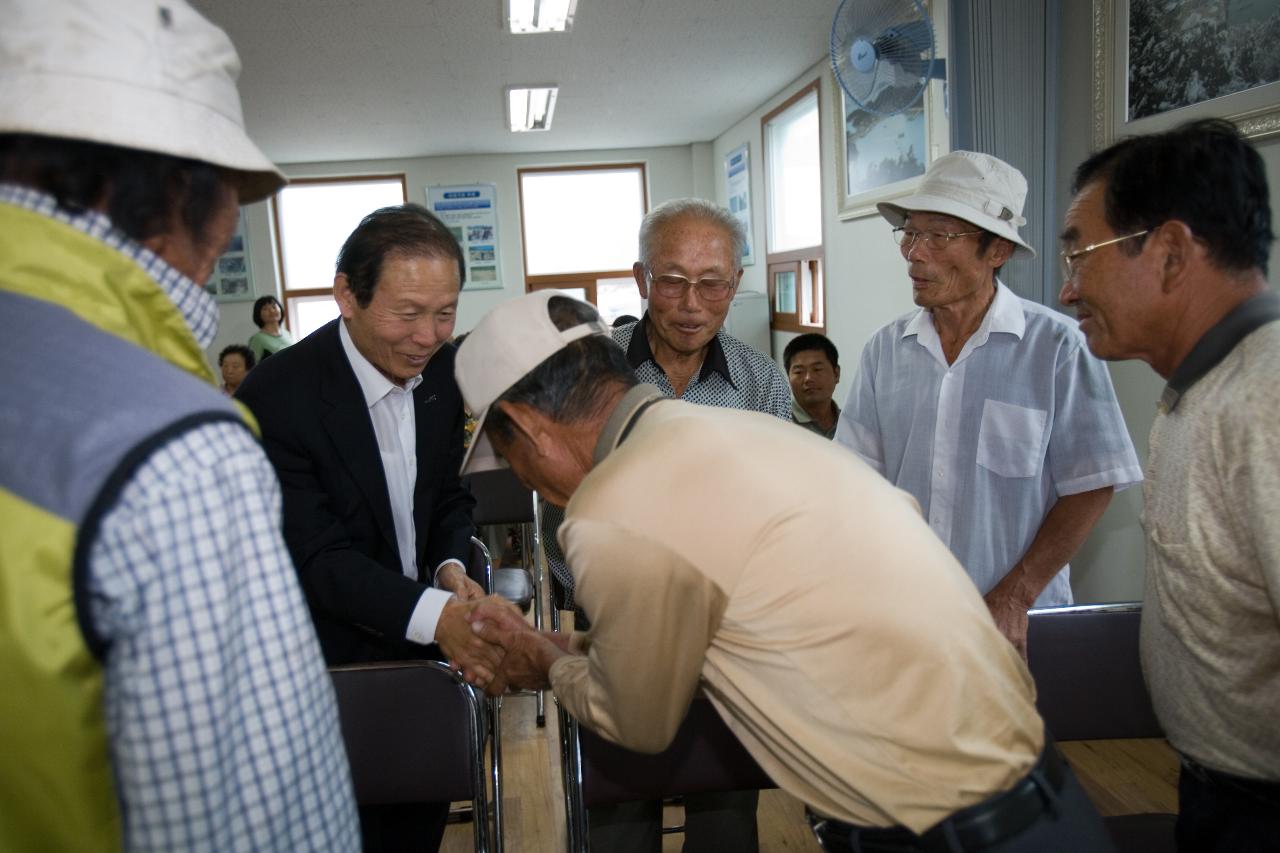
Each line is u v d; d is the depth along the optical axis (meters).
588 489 0.80
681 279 1.44
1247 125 1.77
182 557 0.52
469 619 1.20
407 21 3.89
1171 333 0.93
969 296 1.53
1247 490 0.79
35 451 0.50
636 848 1.44
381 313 1.25
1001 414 1.52
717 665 0.82
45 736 0.51
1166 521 0.91
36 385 0.52
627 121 6.42
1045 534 1.51
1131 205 0.91
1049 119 2.15
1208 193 0.86
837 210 4.81
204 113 0.60
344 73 4.61
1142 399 2.16
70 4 0.56
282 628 0.58
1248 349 0.82
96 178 0.57
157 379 0.55
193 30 0.61
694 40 4.41
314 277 7.46
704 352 1.61
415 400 1.50
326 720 0.62
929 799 0.75
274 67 4.42
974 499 1.54
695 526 0.76
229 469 0.56
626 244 7.85
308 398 1.34
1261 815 0.86
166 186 0.60
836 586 0.76
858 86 2.57
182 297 0.62
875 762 0.76
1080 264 0.97
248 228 7.25
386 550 1.42
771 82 5.39
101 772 0.55
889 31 2.47
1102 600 2.36
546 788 2.39
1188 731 0.92
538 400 0.90
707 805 1.48
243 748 0.55
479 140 6.79
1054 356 1.49
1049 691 1.27
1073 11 2.20
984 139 2.14
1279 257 1.77
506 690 1.21
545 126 6.34
